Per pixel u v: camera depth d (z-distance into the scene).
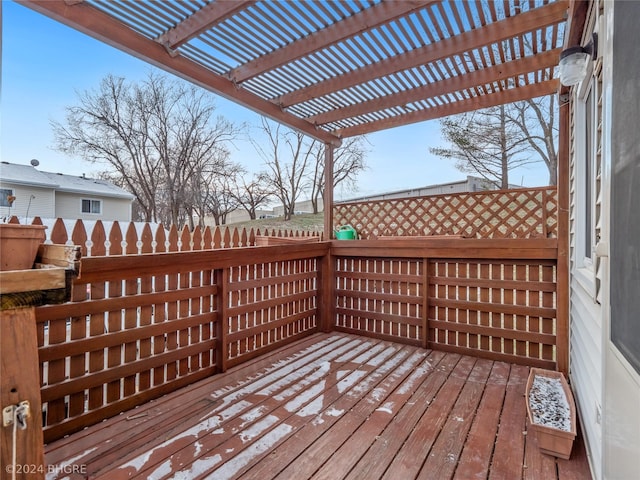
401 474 1.73
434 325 3.79
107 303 2.26
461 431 2.11
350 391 2.65
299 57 2.58
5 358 0.97
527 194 3.52
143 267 2.39
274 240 3.78
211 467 1.76
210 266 2.87
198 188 12.56
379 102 3.52
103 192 11.37
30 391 1.01
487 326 3.53
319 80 3.15
